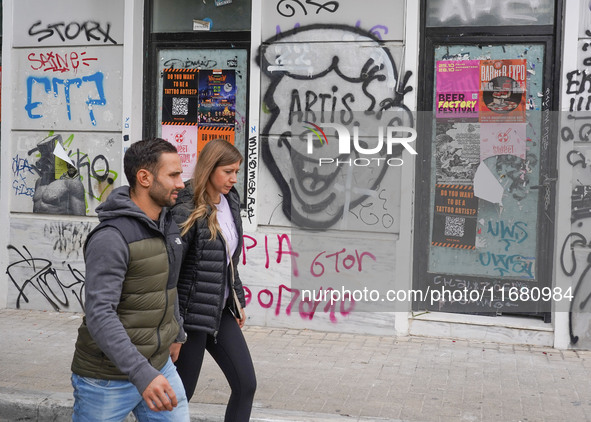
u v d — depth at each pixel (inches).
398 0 256.2
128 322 117.4
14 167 294.4
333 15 262.8
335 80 264.2
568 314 242.4
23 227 292.7
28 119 292.0
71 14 285.3
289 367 223.3
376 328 261.3
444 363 227.9
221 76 280.1
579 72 238.8
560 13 244.4
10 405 192.1
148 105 286.5
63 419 189.0
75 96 286.8
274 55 269.3
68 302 290.0
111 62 282.4
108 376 118.2
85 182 287.1
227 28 279.3
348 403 193.0
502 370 221.3
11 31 291.4
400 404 192.4
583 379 212.8
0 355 232.7
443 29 257.0
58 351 238.5
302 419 180.4
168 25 283.7
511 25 250.7
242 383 152.4
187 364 148.6
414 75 255.6
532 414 185.6
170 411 122.6
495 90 254.1
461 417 183.5
